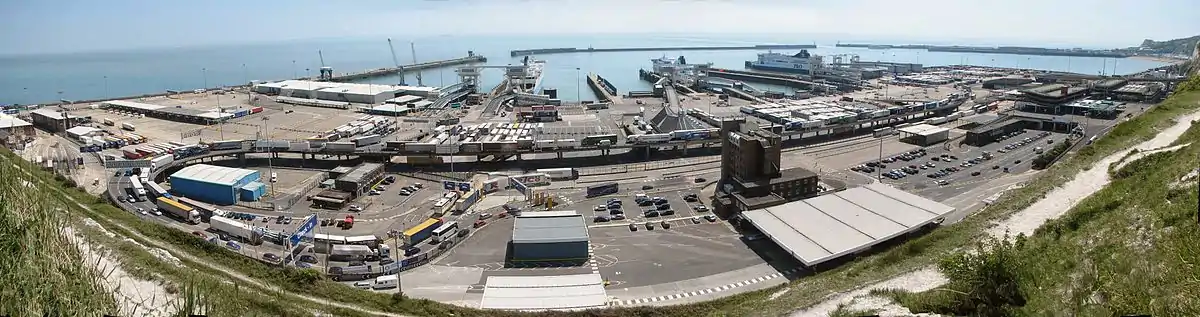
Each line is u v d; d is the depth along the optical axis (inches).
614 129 5241.1
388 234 2568.9
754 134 2952.8
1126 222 1246.9
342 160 3914.9
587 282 2026.3
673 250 2358.5
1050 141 4156.0
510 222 2691.9
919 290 1405.0
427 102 6850.4
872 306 1327.5
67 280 847.1
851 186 3248.0
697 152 4097.0
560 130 5216.5
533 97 7071.9
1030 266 1220.5
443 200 2837.1
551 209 2881.4
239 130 5280.5
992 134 4274.1
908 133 4399.6
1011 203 1870.1
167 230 2183.8
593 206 2925.7
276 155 4040.4
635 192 3147.1
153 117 5920.3
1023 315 1080.2
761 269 2172.7
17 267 767.1
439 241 2434.8
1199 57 3481.8
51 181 2460.6
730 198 2787.9
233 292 1457.9
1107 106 5201.8
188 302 1107.9
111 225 2086.6
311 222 2335.1
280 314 1448.1
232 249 2306.8
